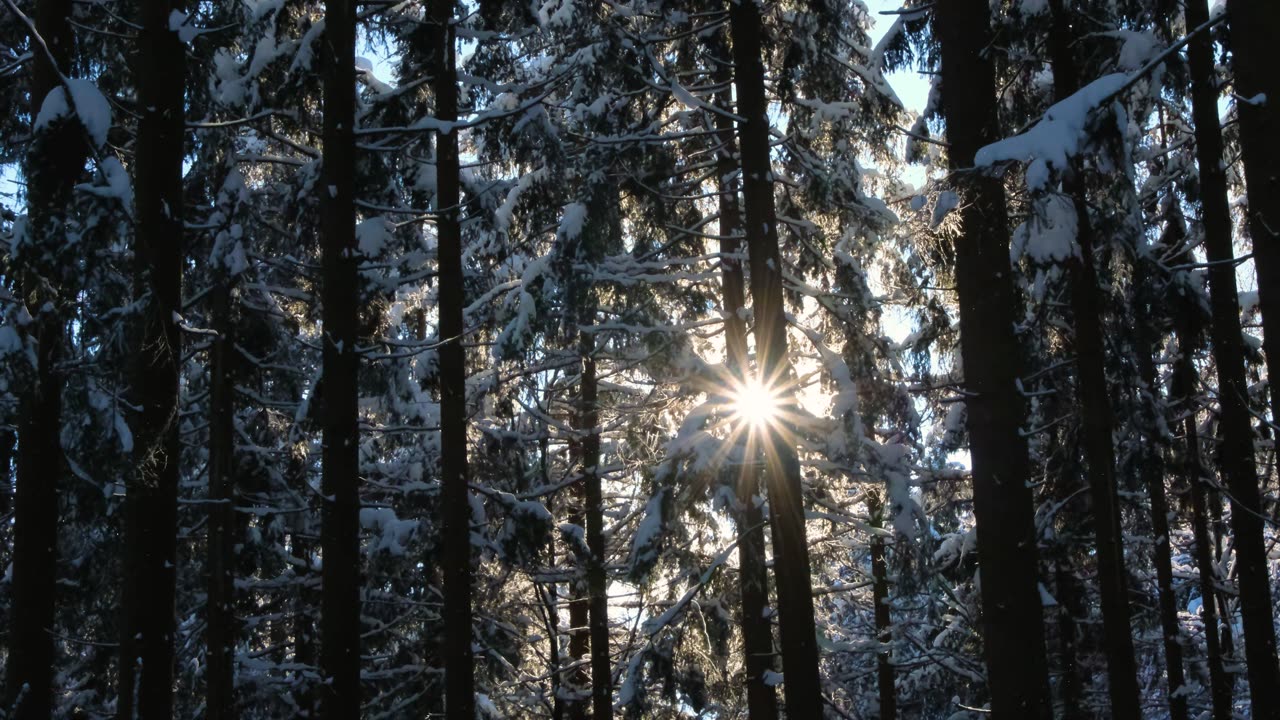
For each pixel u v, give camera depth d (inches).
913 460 656.4
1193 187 571.2
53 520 370.3
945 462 719.7
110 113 339.0
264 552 603.2
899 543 569.9
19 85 437.1
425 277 512.4
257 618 597.6
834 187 491.5
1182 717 587.8
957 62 348.8
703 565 492.4
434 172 535.8
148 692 337.1
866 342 527.2
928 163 575.2
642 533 436.1
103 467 390.3
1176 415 583.5
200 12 494.0
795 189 543.5
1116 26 444.8
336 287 410.0
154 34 367.9
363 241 482.3
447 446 489.7
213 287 512.7
